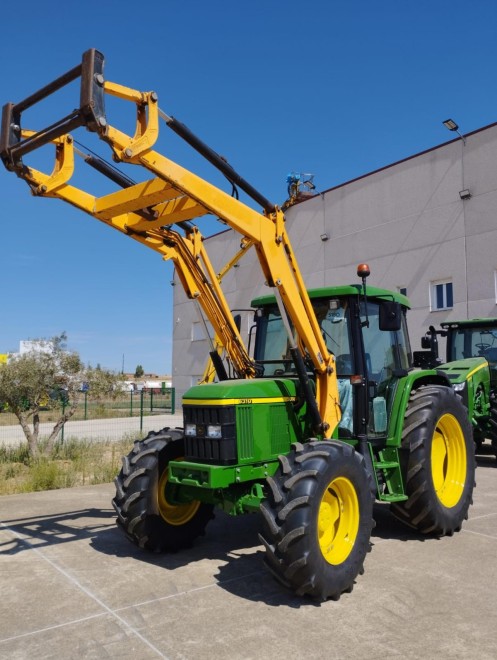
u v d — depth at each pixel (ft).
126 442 46.93
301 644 11.37
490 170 50.19
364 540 14.55
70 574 15.52
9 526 20.58
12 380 37.70
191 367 90.58
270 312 19.94
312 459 13.83
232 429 14.69
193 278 17.83
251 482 15.65
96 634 11.91
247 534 19.52
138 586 14.58
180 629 12.09
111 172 15.96
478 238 50.75
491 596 13.73
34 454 38.06
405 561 16.34
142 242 16.72
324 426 16.03
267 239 15.21
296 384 16.83
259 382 16.14
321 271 65.05
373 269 59.67
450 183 53.21
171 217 15.34
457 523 19.03
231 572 15.58
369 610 12.97
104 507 23.52
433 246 54.24
